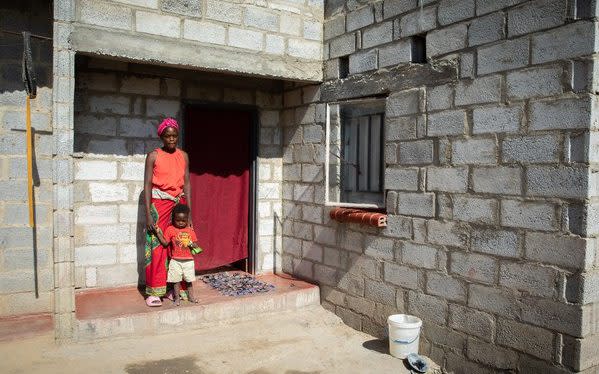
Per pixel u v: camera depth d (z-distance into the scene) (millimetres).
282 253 6598
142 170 5734
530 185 3734
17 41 4840
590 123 3379
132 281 5727
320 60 5824
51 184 5027
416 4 4660
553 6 3594
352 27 5398
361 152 5477
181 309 4973
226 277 6289
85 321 4523
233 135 6453
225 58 5160
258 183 6469
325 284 5809
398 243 4832
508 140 3887
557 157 3566
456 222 4281
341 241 5562
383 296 5000
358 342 4965
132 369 4141
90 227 5477
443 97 4395
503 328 3908
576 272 3445
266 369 4312
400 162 4812
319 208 5906
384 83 4992
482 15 4082
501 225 3932
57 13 4328
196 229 6227
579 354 3422
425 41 4680
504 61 3918
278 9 5488
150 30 4750
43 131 4977
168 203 5160
